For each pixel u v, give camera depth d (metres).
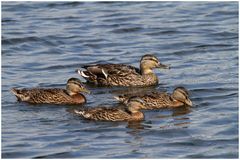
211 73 35.53
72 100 31.50
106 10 47.97
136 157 25.88
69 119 29.34
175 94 31.12
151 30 43.84
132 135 27.75
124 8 48.38
